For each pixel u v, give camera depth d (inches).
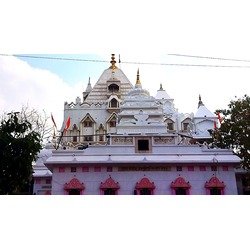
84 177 1064.8
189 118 2175.2
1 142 796.6
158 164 1068.5
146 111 1401.3
